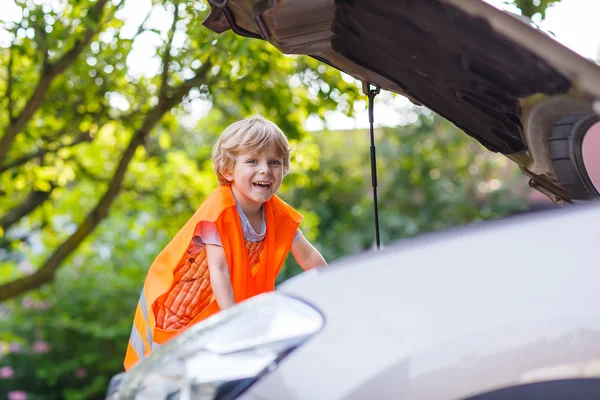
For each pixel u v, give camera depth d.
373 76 2.47
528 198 13.45
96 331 10.80
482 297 1.51
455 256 1.60
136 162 8.20
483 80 2.08
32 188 7.75
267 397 1.50
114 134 7.33
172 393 1.67
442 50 2.05
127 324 10.93
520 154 2.40
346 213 14.47
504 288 1.52
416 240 1.73
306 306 1.62
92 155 8.12
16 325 11.13
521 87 1.96
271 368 1.54
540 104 1.96
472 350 1.46
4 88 6.77
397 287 1.57
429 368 1.45
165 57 5.79
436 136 13.88
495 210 13.26
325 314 1.58
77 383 11.18
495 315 1.48
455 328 1.48
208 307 2.79
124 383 1.83
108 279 11.33
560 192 2.37
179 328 2.80
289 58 6.13
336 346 1.51
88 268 11.48
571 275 1.51
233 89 6.05
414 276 1.59
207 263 2.83
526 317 1.47
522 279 1.52
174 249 2.76
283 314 1.64
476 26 1.83
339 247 13.80
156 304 2.83
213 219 2.72
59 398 11.14
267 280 2.88
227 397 1.55
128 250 11.41
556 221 1.63
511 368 1.45
